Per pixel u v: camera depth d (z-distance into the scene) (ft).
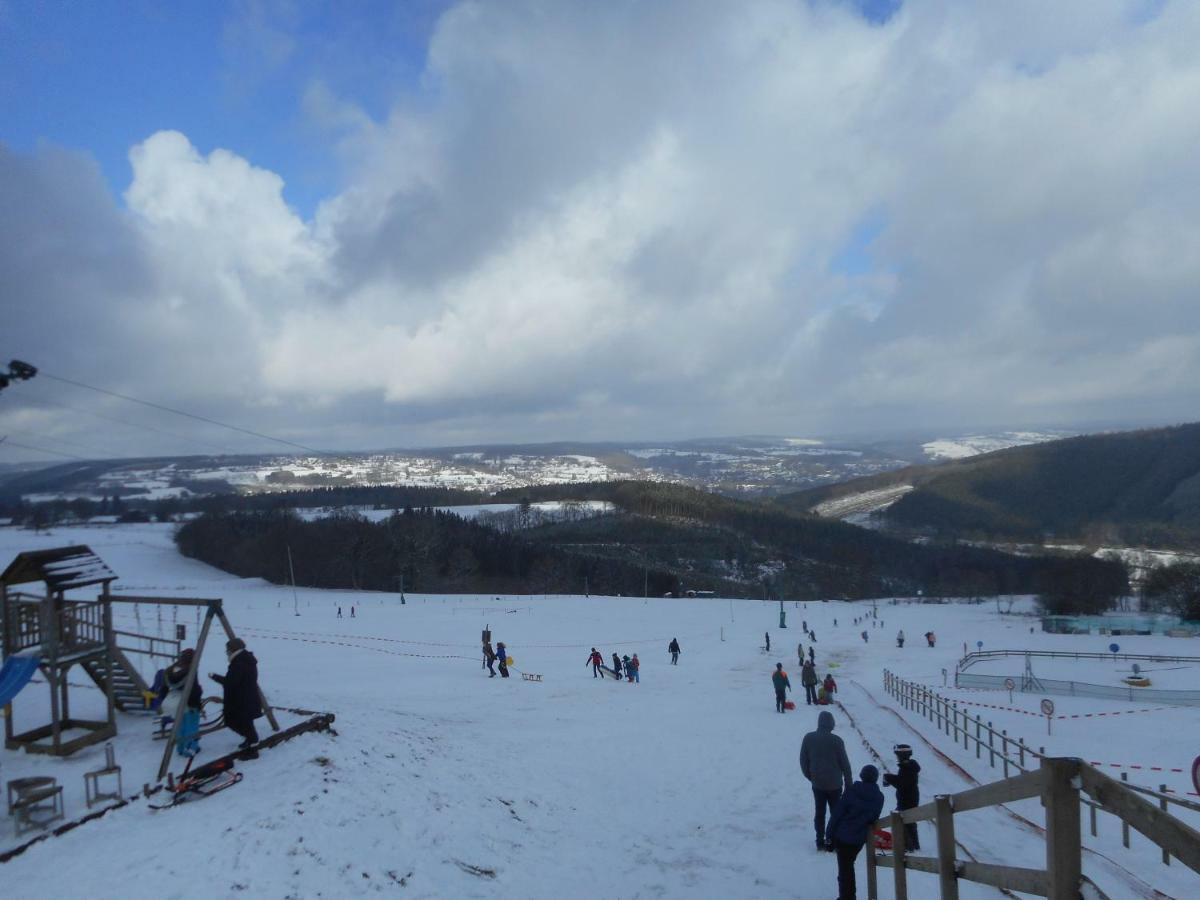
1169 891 26.30
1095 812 35.50
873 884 24.52
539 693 76.89
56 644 35.24
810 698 73.72
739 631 179.22
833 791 30.96
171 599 37.29
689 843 32.94
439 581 292.81
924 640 175.32
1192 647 159.22
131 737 37.93
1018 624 217.97
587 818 36.24
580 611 198.39
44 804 29.17
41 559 35.78
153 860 25.52
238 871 25.31
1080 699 87.20
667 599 244.01
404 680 81.97
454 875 28.25
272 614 174.91
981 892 24.88
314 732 39.93
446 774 38.22
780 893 26.94
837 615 226.38
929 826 33.53
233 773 32.76
